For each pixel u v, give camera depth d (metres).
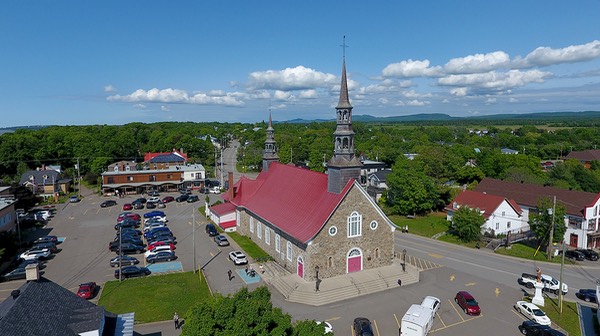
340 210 50.50
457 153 143.25
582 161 153.62
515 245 70.56
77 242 68.88
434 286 50.72
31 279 29.08
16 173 134.62
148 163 132.62
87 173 137.88
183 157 143.50
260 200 67.56
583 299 47.69
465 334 39.03
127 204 95.31
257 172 158.38
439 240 73.19
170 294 47.28
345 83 51.59
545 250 67.69
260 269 55.09
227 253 62.38
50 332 24.66
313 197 55.84
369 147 192.62
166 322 40.88
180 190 118.31
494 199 79.00
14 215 72.81
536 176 107.44
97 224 81.50
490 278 53.94
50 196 107.31
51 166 138.50
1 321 22.94
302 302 45.50
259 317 24.03
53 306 27.38
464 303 43.66
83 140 153.00
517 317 42.66
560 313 43.81
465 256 63.72
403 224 85.56
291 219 55.69
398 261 58.69
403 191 92.75
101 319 27.98
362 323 38.28
